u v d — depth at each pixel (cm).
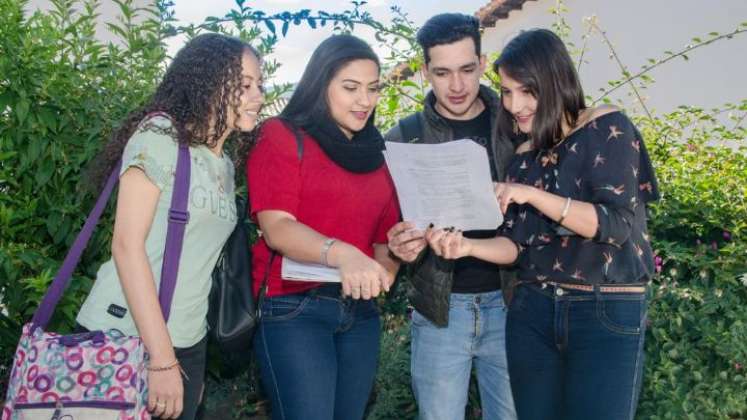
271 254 253
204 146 229
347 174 253
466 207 251
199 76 222
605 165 233
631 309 238
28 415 199
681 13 852
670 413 356
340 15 364
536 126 243
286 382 245
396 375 385
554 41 242
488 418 306
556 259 248
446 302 288
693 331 377
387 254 285
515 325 266
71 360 201
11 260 319
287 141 243
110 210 328
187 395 232
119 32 341
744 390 363
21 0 327
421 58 412
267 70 349
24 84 309
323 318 251
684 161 476
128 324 217
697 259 394
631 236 239
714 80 812
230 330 239
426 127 308
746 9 777
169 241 214
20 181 336
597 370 239
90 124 322
